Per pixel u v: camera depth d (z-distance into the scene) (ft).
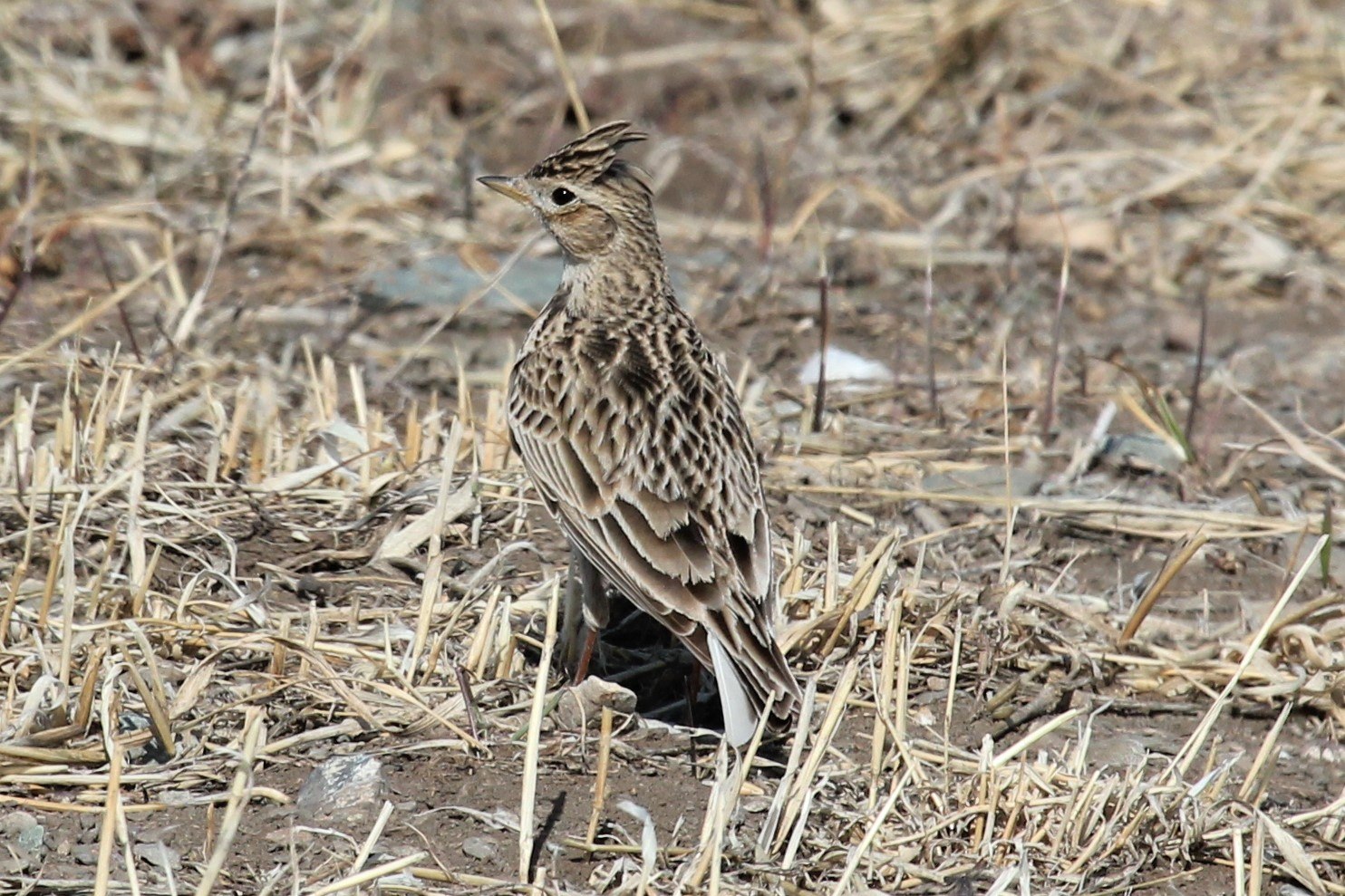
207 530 36.68
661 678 34.12
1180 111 64.49
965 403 47.60
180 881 27.30
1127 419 47.60
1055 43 68.54
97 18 64.28
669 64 67.26
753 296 52.90
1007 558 36.65
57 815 28.78
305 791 29.40
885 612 34.37
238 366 45.42
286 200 55.01
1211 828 30.32
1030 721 33.76
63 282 51.13
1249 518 41.04
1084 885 28.89
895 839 29.12
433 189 58.18
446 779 30.01
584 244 34.19
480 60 66.44
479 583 35.17
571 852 28.43
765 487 40.88
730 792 27.91
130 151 57.98
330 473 39.19
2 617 32.32
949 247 57.31
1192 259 57.21
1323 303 55.72
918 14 67.15
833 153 62.18
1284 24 69.82
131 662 29.84
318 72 63.82
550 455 32.04
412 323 50.83
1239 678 34.45
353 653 32.58
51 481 36.27
